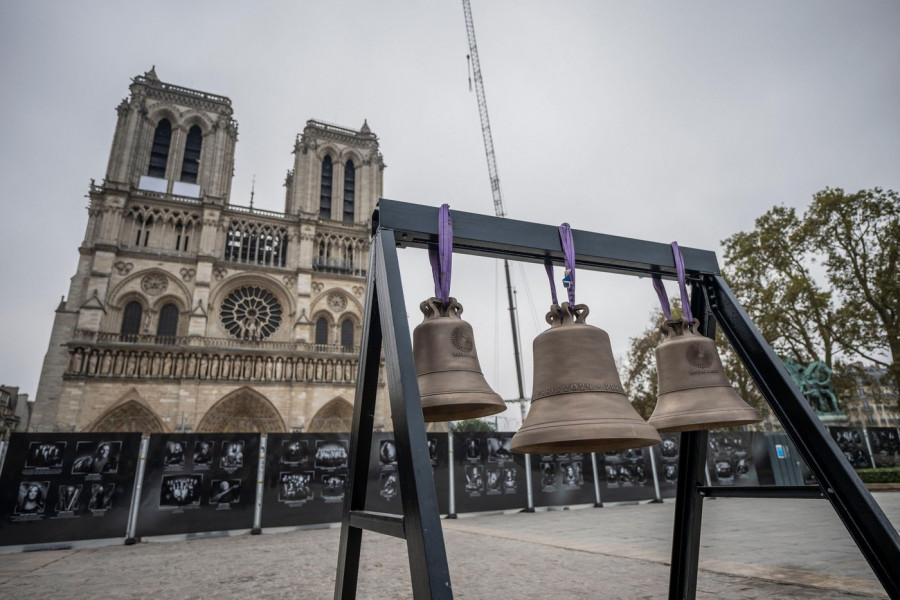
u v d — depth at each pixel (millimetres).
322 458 14219
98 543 11742
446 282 2645
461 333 2742
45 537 11352
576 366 2652
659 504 17125
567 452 3125
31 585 6629
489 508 15781
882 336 30219
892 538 2156
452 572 6180
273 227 60156
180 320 51719
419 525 1594
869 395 35062
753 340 2957
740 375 30469
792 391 2660
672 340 3158
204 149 60156
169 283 52406
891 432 22359
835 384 31047
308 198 62812
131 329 50031
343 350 56375
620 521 11805
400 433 1829
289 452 13953
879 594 3939
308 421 51562
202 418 47656
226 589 5895
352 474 2408
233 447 13430
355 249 63000
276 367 52281
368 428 2463
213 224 55688
